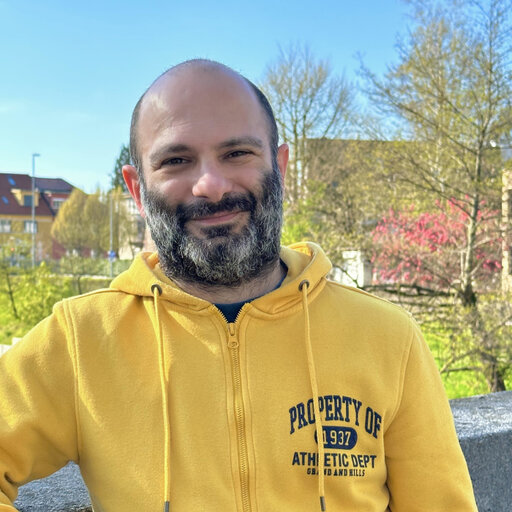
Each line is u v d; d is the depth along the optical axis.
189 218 1.44
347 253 10.27
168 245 1.46
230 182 1.44
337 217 9.92
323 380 1.47
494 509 2.27
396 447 1.53
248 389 1.44
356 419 1.47
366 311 1.58
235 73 1.51
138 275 1.52
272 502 1.39
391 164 8.66
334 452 1.44
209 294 1.52
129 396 1.42
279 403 1.44
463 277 8.22
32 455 1.42
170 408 1.42
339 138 27.61
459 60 8.09
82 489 1.85
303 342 1.51
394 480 1.55
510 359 7.41
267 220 1.47
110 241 59.41
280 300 1.51
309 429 1.44
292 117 28.30
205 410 1.42
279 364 1.48
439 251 8.59
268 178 1.48
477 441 2.22
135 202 1.66
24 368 1.43
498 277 8.40
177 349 1.46
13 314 17.66
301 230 10.43
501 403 2.67
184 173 1.46
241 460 1.40
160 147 1.45
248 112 1.47
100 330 1.48
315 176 22.02
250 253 1.44
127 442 1.39
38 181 87.31
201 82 1.46
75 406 1.43
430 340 8.42
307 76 28.25
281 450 1.41
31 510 1.72
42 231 77.38
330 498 1.43
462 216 8.61
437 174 8.73
